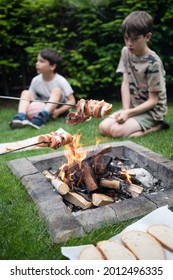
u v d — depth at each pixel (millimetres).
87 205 1640
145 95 2848
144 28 2520
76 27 4461
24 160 2127
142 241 1323
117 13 4289
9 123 3252
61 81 3621
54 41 4391
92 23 4191
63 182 1743
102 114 1633
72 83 4191
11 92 5074
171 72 4508
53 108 3369
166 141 2539
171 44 4242
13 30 4387
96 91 4770
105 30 4180
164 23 4176
